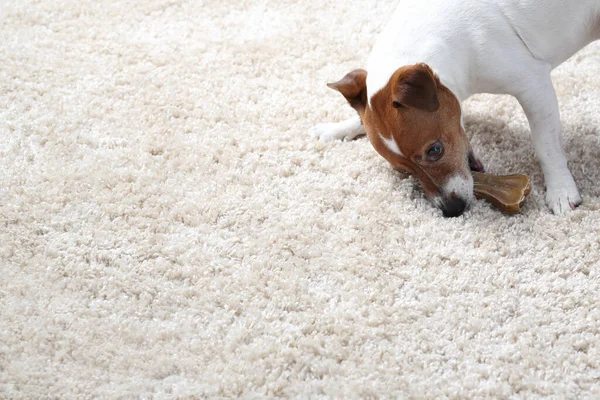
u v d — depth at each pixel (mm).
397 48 1515
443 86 1498
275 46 1863
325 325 1448
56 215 1597
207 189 1629
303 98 1766
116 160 1677
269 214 1590
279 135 1704
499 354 1406
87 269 1526
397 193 1600
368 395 1377
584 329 1426
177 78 1812
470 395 1369
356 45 1854
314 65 1822
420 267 1507
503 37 1523
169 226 1582
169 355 1429
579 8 1533
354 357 1414
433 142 1503
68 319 1466
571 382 1373
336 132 1692
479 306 1456
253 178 1642
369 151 1665
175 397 1380
